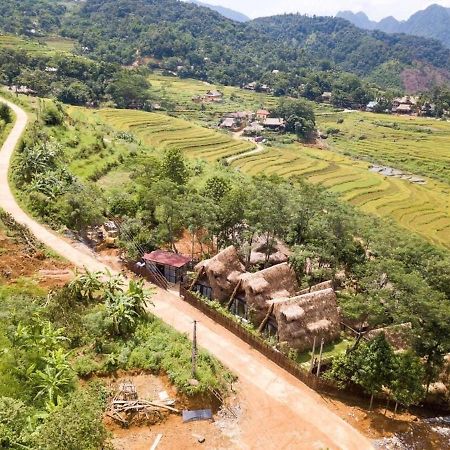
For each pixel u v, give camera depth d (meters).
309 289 55.66
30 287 50.19
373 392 41.66
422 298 42.06
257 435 37.62
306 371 43.78
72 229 67.69
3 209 68.25
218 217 63.34
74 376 39.06
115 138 118.38
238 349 47.81
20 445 30.36
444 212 121.00
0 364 37.59
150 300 54.84
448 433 42.25
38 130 94.62
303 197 64.31
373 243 59.12
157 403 38.00
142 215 69.69
